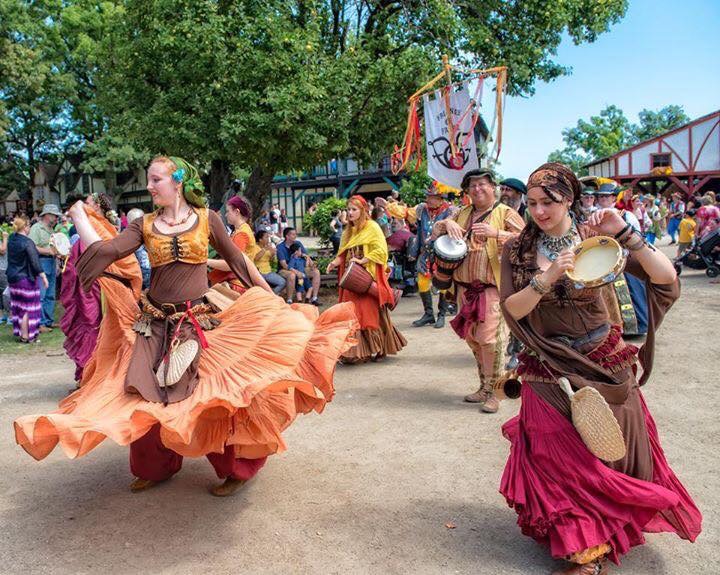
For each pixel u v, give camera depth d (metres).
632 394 3.23
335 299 13.71
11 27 29.23
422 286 10.04
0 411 6.37
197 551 3.50
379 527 3.71
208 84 12.31
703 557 3.29
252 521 3.81
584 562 3.03
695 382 6.32
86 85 34.47
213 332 3.81
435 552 3.43
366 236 7.49
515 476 3.24
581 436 3.01
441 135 9.08
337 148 13.20
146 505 4.06
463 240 5.81
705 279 13.86
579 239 3.28
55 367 8.38
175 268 3.80
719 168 39.28
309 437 5.22
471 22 14.23
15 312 10.05
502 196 6.89
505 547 3.46
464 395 6.28
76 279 6.67
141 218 3.85
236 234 6.61
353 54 13.17
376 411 5.85
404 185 22.11
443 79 13.47
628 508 3.08
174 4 12.12
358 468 4.55
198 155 13.23
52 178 48.47
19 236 9.93
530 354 3.29
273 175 15.35
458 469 4.48
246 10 12.33
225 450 3.98
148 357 3.61
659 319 3.31
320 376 3.96
